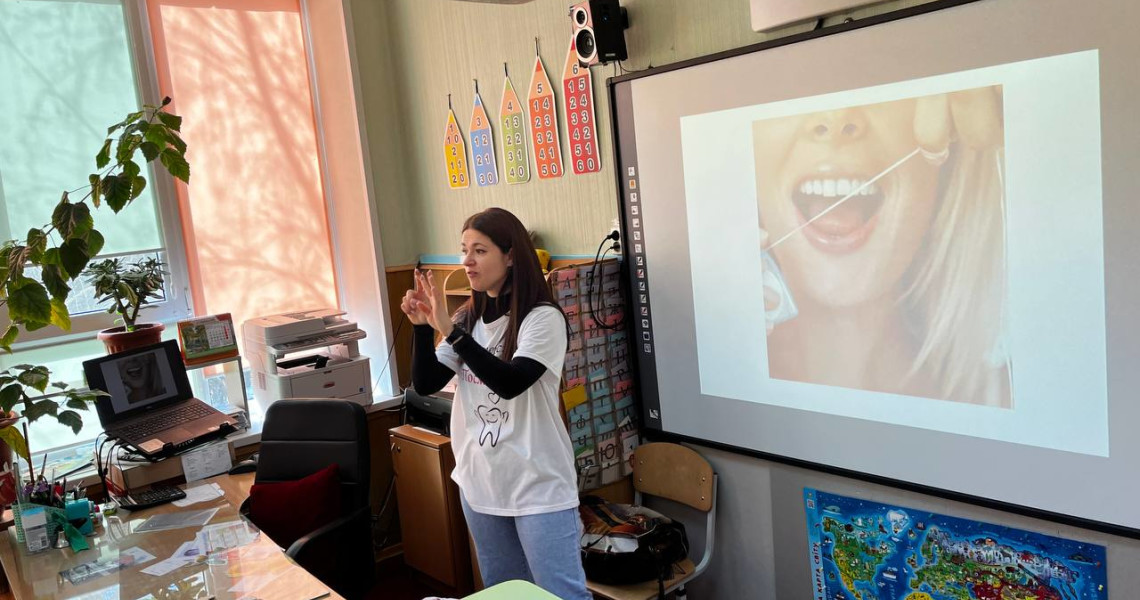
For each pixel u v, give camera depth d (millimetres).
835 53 2371
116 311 3475
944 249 2244
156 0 3693
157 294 3744
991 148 2119
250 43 3971
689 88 2748
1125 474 2033
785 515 2791
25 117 3430
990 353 2207
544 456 2291
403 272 4180
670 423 3061
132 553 2357
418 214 4184
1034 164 2059
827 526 2682
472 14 3598
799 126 2492
